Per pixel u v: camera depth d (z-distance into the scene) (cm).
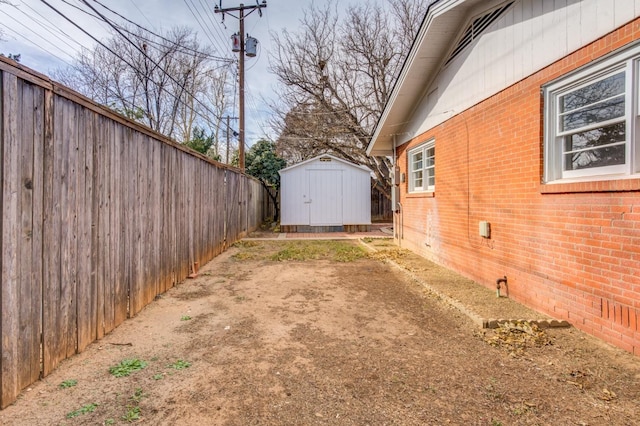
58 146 260
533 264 407
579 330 341
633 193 286
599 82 333
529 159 412
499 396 233
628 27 291
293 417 211
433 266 670
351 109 1630
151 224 440
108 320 339
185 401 226
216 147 1950
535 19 400
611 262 306
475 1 489
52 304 256
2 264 208
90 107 300
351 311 416
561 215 364
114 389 238
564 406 222
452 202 619
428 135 729
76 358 281
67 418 204
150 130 422
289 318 391
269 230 1447
